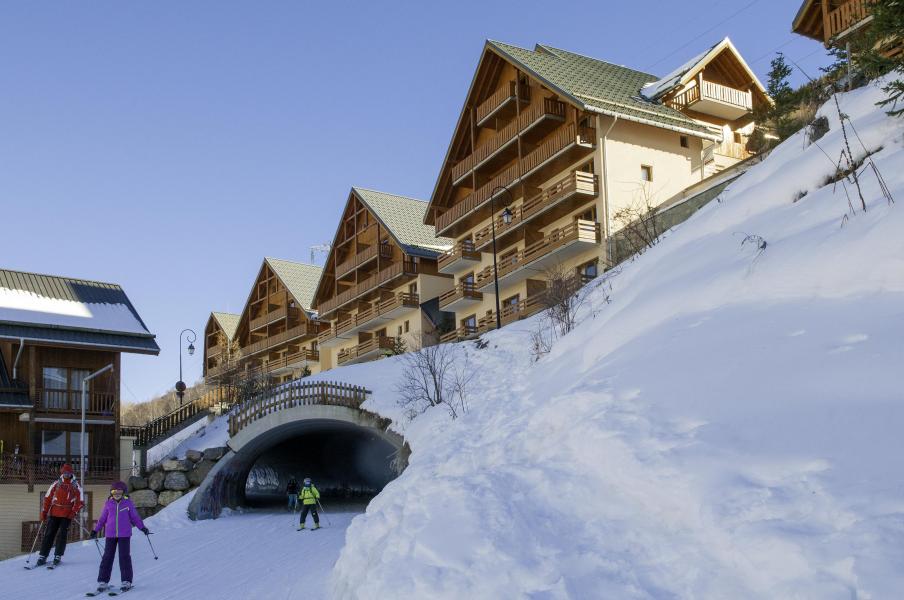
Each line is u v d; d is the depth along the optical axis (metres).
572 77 39.00
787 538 5.21
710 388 7.89
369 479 39.50
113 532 12.27
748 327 8.99
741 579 5.23
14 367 32.97
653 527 6.31
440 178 45.41
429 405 21.77
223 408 43.72
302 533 20.06
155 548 18.55
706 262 12.34
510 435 10.20
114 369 35.00
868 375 6.80
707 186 27.86
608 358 11.01
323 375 32.59
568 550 6.43
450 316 47.78
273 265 65.81
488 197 40.94
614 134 36.25
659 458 6.91
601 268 34.28
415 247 49.41
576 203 36.56
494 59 41.62
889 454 5.67
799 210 11.79
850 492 5.40
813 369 7.33
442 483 8.76
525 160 38.62
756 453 6.39
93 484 32.56
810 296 9.14
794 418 6.65
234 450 28.28
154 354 35.53
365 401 24.89
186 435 41.53
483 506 7.54
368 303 54.31
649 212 29.47
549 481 7.68
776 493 5.76
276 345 63.69
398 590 6.66
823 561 4.91
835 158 12.75
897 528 4.88
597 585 5.79
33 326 32.97
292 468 41.84
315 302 58.44
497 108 40.53
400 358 30.28
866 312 8.05
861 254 9.05
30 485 30.73
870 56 14.38
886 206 9.59
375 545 8.87
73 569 14.99
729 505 5.88
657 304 11.95
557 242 35.59
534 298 35.38
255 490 41.94
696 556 5.65
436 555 6.96
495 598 6.10
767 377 7.57
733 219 14.01
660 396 8.26
